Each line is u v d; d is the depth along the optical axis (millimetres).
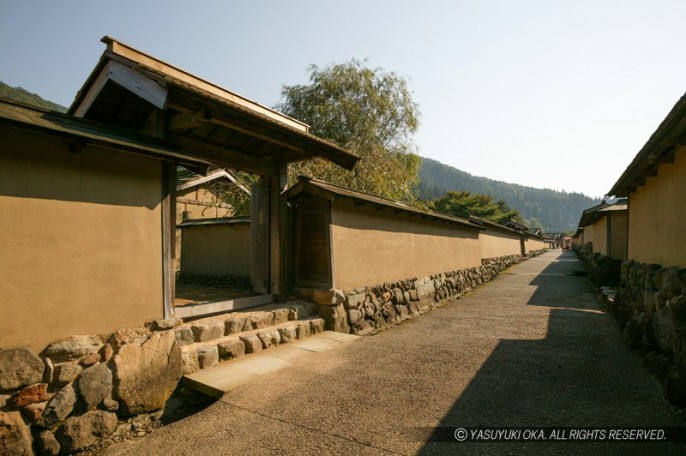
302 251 6914
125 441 3297
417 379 4195
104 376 3369
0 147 2920
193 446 2969
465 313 8648
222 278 9516
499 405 3516
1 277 2879
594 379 4141
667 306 4168
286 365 4609
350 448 2844
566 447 2791
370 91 13773
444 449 2793
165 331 3930
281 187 6590
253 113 4773
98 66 4496
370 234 7785
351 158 6699
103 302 3490
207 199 14969
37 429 2957
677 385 3400
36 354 3006
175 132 4992
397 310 8289
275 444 2932
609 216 12531
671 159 4613
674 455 2654
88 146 3457
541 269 19984
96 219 3488
